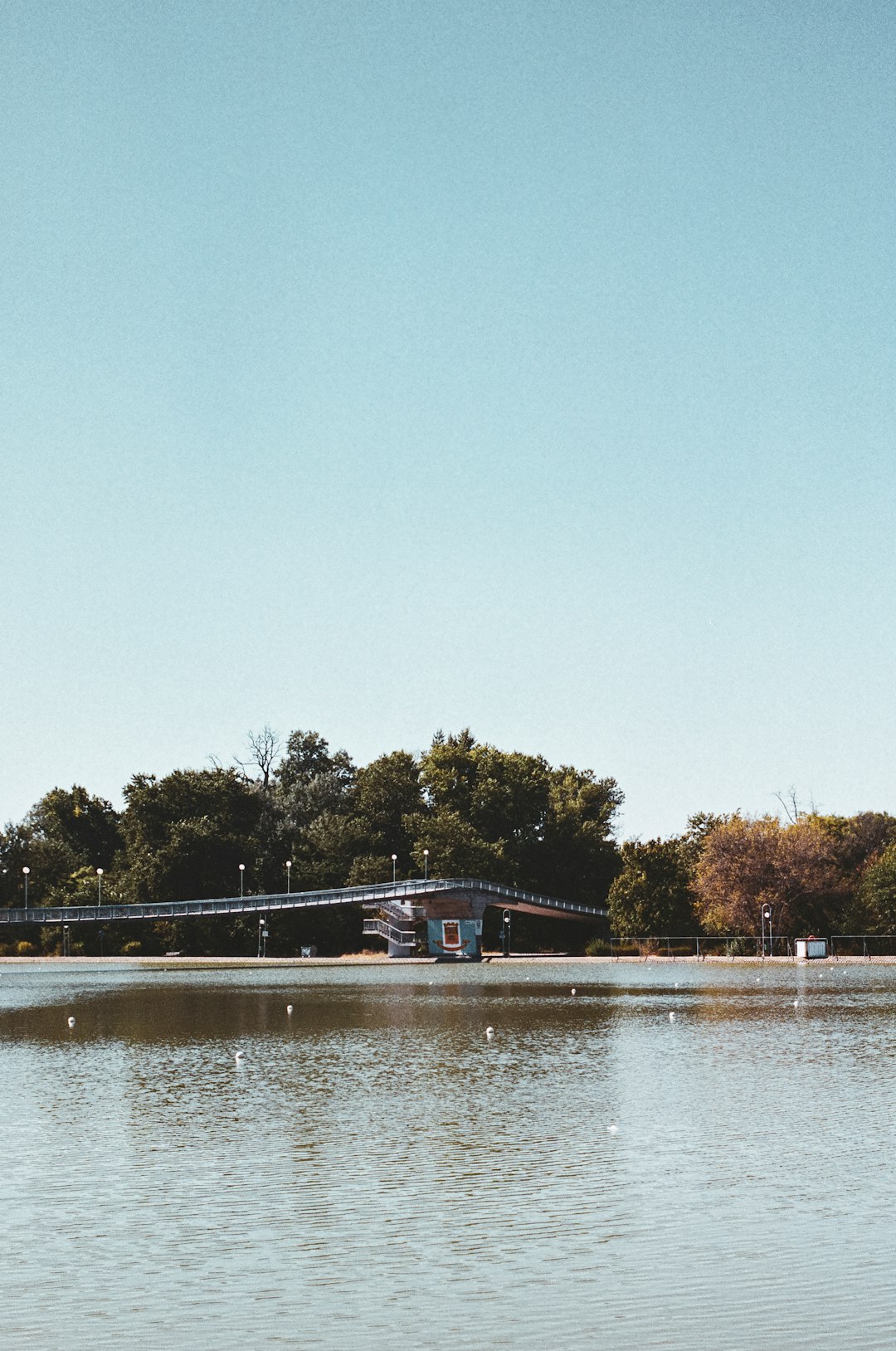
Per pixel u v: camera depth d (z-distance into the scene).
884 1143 31.98
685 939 141.88
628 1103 38.28
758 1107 37.38
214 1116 36.78
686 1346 18.81
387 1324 19.81
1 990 93.81
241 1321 20.03
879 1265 22.22
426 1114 36.62
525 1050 51.97
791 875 133.00
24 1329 19.78
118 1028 62.44
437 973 114.19
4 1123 36.00
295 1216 25.59
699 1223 24.78
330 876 173.25
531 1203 26.34
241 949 163.88
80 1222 25.28
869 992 84.06
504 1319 19.94
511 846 179.75
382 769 186.25
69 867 190.75
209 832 164.12
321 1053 51.50
